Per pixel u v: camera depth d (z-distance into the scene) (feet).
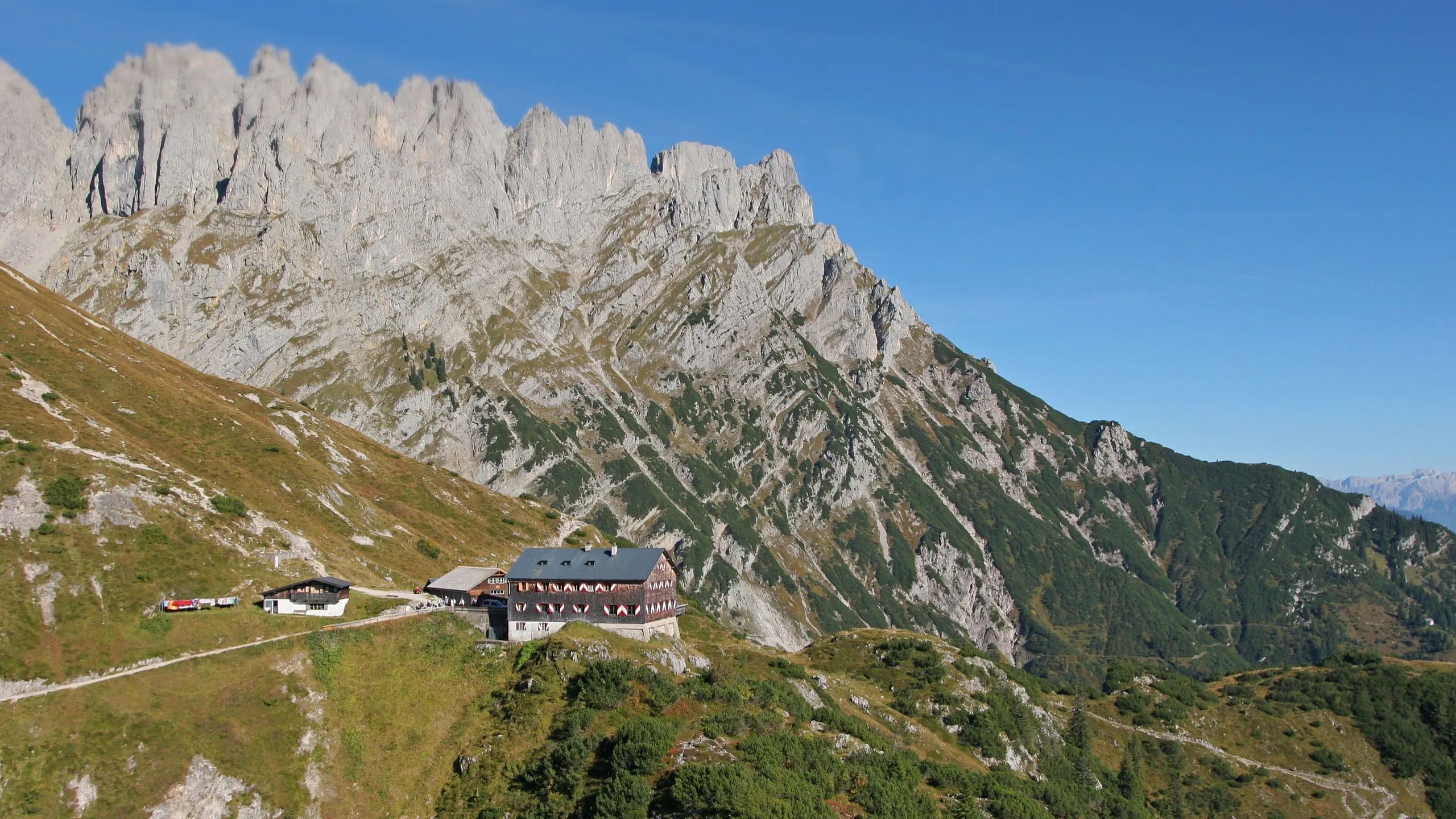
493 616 529.45
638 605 515.09
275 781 406.21
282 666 457.68
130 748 399.24
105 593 472.03
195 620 476.13
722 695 453.17
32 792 377.09
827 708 538.47
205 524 544.62
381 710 451.53
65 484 515.91
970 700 631.15
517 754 414.00
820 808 366.84
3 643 427.74
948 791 454.40
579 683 444.55
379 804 410.31
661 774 375.45
